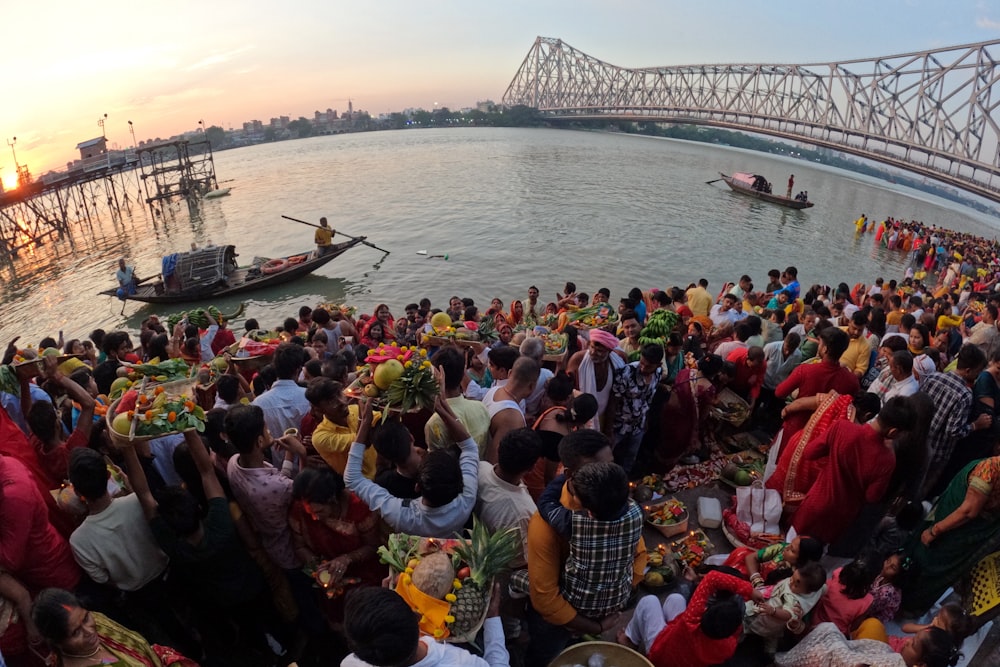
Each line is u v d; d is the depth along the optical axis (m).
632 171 60.25
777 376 6.52
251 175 69.75
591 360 5.05
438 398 3.38
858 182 83.75
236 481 3.45
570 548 3.06
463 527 3.44
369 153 93.31
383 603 2.20
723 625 2.99
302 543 3.55
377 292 22.25
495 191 45.62
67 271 29.31
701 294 10.80
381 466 3.82
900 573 4.12
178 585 3.96
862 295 15.73
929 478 4.99
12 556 2.85
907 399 3.96
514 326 10.08
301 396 4.84
